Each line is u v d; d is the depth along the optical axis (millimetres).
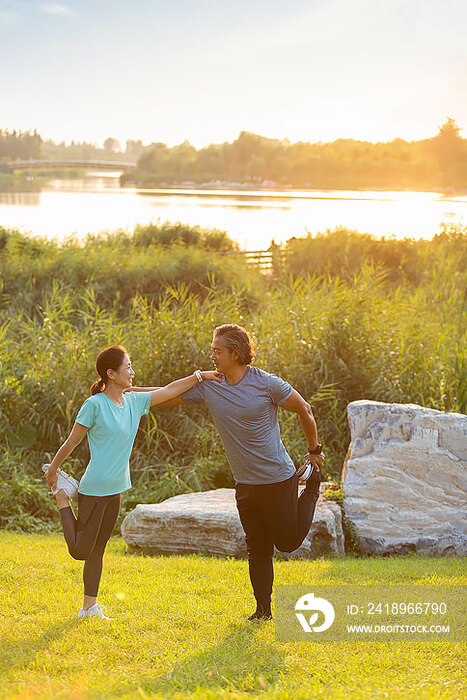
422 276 22953
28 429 11125
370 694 3779
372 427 8461
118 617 5273
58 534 9258
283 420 11188
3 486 10008
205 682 4102
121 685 4043
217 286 20641
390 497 8156
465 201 64625
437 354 12422
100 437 5133
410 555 7902
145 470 10797
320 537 7738
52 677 4215
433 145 71750
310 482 5223
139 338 12266
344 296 12828
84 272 20062
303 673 4246
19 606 5520
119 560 7207
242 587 6164
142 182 170250
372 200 82938
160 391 5172
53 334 12688
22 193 105125
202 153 177625
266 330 12492
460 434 8188
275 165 159000
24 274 19875
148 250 23344
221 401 4891
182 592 6004
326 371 11570
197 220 49844
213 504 8289
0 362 11641
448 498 8109
